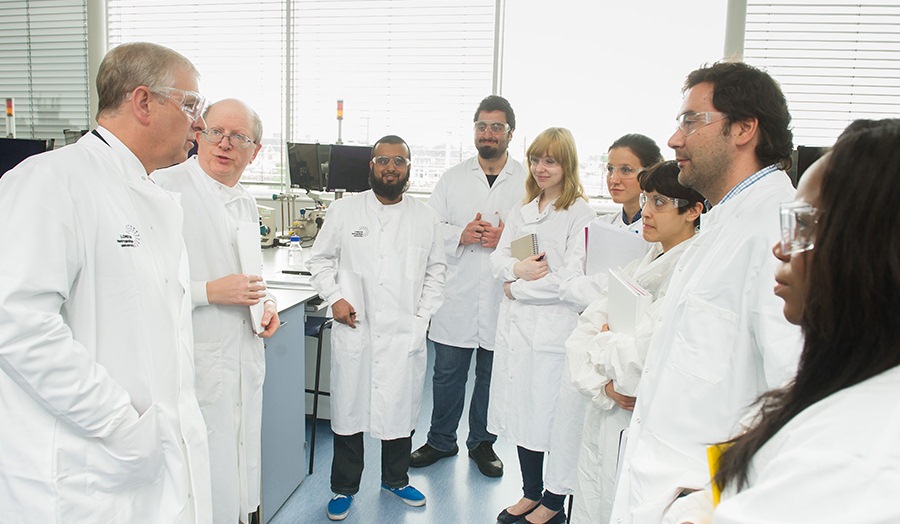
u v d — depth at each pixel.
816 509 0.48
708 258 1.19
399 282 2.28
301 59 5.07
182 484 1.29
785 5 4.27
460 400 2.86
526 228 2.41
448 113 4.91
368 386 2.32
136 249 1.22
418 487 2.61
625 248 1.87
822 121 4.39
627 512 1.21
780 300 1.03
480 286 2.77
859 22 4.24
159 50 1.25
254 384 1.90
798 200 0.62
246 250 1.82
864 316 0.53
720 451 0.72
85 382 1.07
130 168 1.26
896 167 0.52
